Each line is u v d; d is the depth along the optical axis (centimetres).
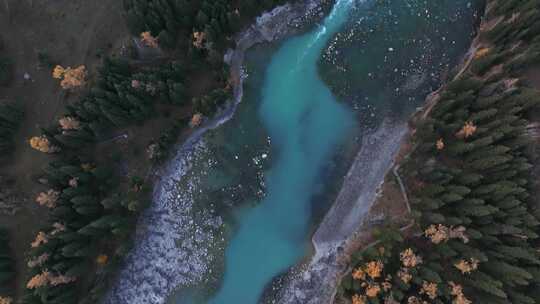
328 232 5356
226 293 5456
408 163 5100
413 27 5484
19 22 5406
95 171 4969
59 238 4791
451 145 4769
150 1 4934
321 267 5288
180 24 5119
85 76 5025
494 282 4238
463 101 4775
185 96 5238
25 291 4947
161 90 5003
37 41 5388
